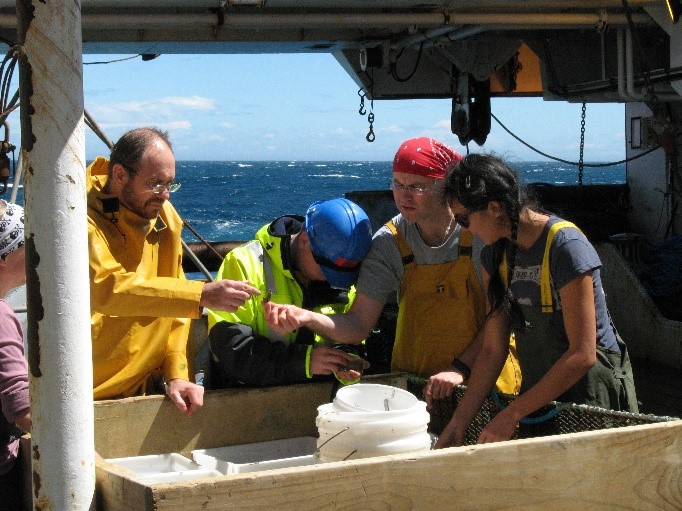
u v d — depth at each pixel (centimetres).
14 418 273
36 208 234
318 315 359
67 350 237
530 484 263
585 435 269
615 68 765
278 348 368
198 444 358
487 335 338
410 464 249
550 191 918
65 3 232
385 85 783
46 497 240
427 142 371
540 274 313
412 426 285
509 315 333
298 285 377
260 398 366
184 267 765
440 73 795
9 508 289
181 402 349
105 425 344
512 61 862
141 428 350
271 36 652
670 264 783
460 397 360
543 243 310
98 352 355
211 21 538
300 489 237
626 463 273
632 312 753
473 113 767
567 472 267
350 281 369
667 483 279
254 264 374
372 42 676
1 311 278
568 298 304
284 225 382
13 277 287
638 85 698
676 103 850
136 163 346
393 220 389
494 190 304
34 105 231
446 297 383
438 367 388
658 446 277
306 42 665
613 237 848
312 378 379
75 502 241
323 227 362
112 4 512
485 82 766
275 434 369
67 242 235
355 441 281
